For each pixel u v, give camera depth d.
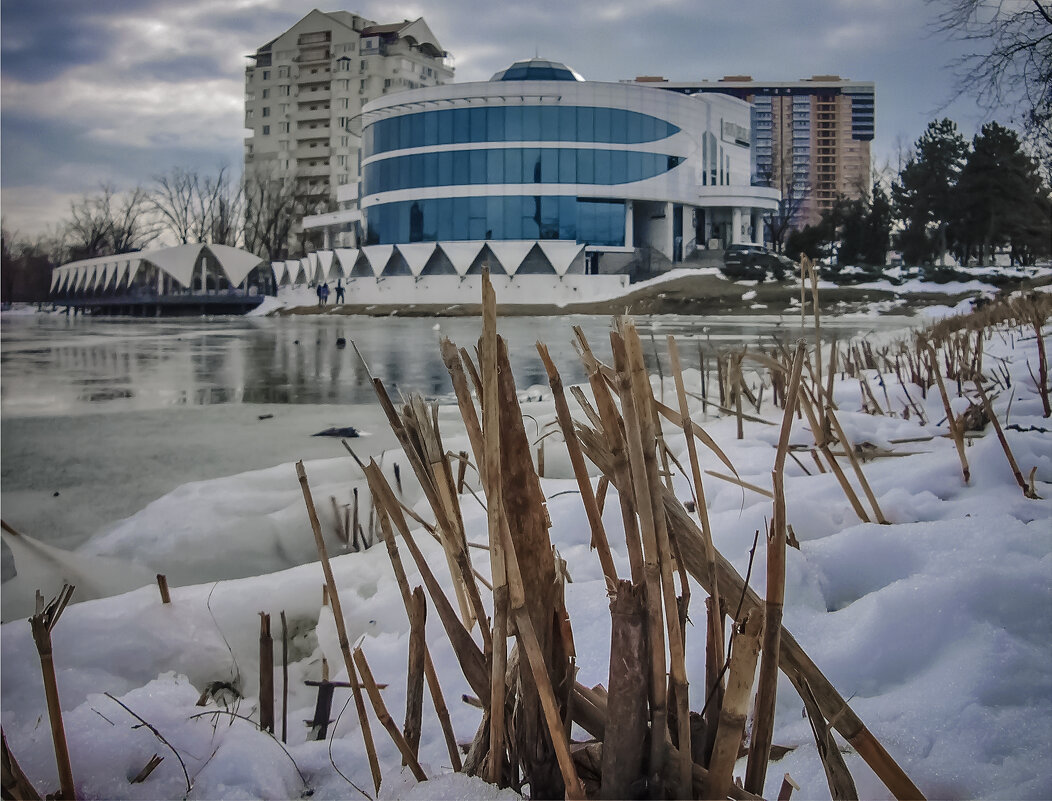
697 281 53.50
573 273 53.91
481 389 1.12
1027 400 4.31
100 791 1.43
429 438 1.22
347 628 2.33
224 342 21.16
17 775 1.25
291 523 3.55
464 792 1.12
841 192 67.44
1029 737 1.41
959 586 1.86
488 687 1.22
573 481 3.83
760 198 60.94
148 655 2.09
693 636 1.79
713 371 8.53
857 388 5.89
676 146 57.53
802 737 1.53
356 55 81.94
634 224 59.78
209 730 1.63
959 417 4.29
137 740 1.54
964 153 51.66
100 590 3.08
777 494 1.08
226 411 8.36
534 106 54.41
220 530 3.45
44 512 4.49
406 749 1.28
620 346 1.00
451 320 38.84
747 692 0.98
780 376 5.55
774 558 1.08
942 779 1.36
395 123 57.00
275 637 2.33
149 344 20.44
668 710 1.08
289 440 6.61
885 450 3.67
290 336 24.17
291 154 84.25
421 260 54.78
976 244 51.88
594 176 55.03
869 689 1.73
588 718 1.16
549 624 1.12
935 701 1.57
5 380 11.65
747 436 4.38
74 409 8.53
